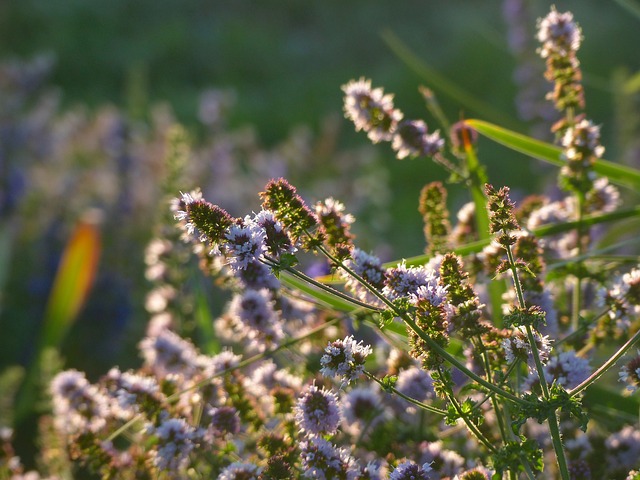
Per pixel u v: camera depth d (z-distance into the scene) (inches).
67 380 93.7
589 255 99.3
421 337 66.4
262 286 92.4
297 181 311.6
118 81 584.1
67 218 259.8
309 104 522.3
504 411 75.1
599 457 84.6
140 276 239.3
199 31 642.8
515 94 482.6
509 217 68.4
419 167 401.1
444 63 518.6
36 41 604.1
